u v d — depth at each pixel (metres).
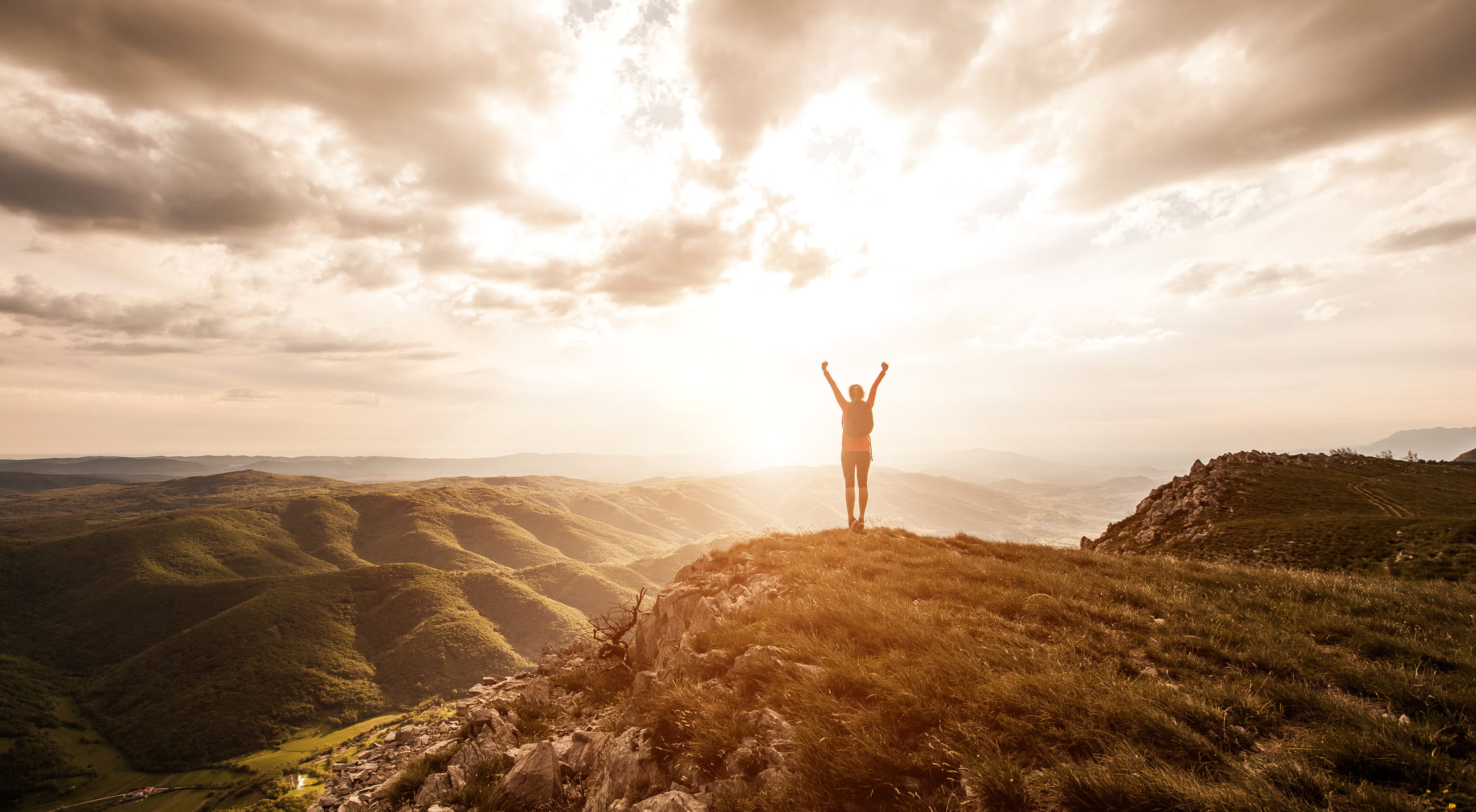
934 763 5.77
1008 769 5.48
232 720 165.12
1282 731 6.21
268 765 146.12
